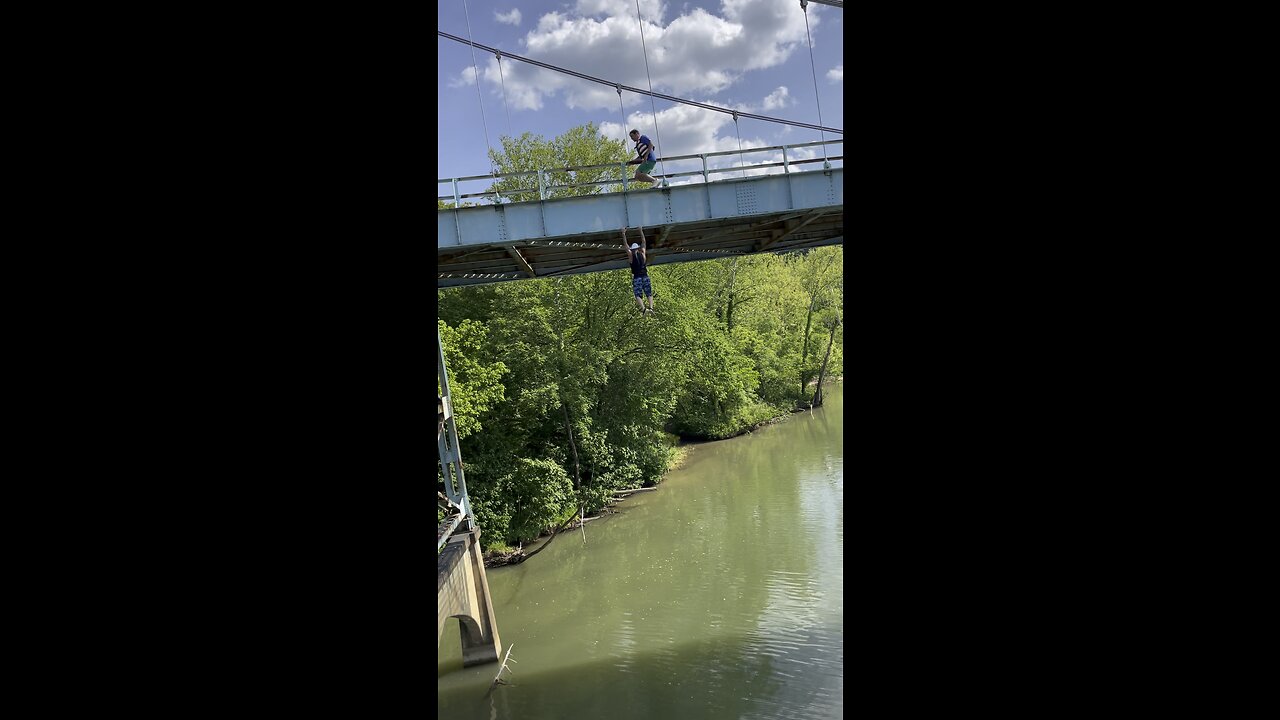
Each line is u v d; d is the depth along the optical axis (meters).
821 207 12.41
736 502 21.45
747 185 12.38
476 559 12.00
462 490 12.16
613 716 10.17
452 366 17.58
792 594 14.14
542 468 19.50
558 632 13.12
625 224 12.23
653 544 17.98
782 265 45.09
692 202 12.34
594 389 23.23
